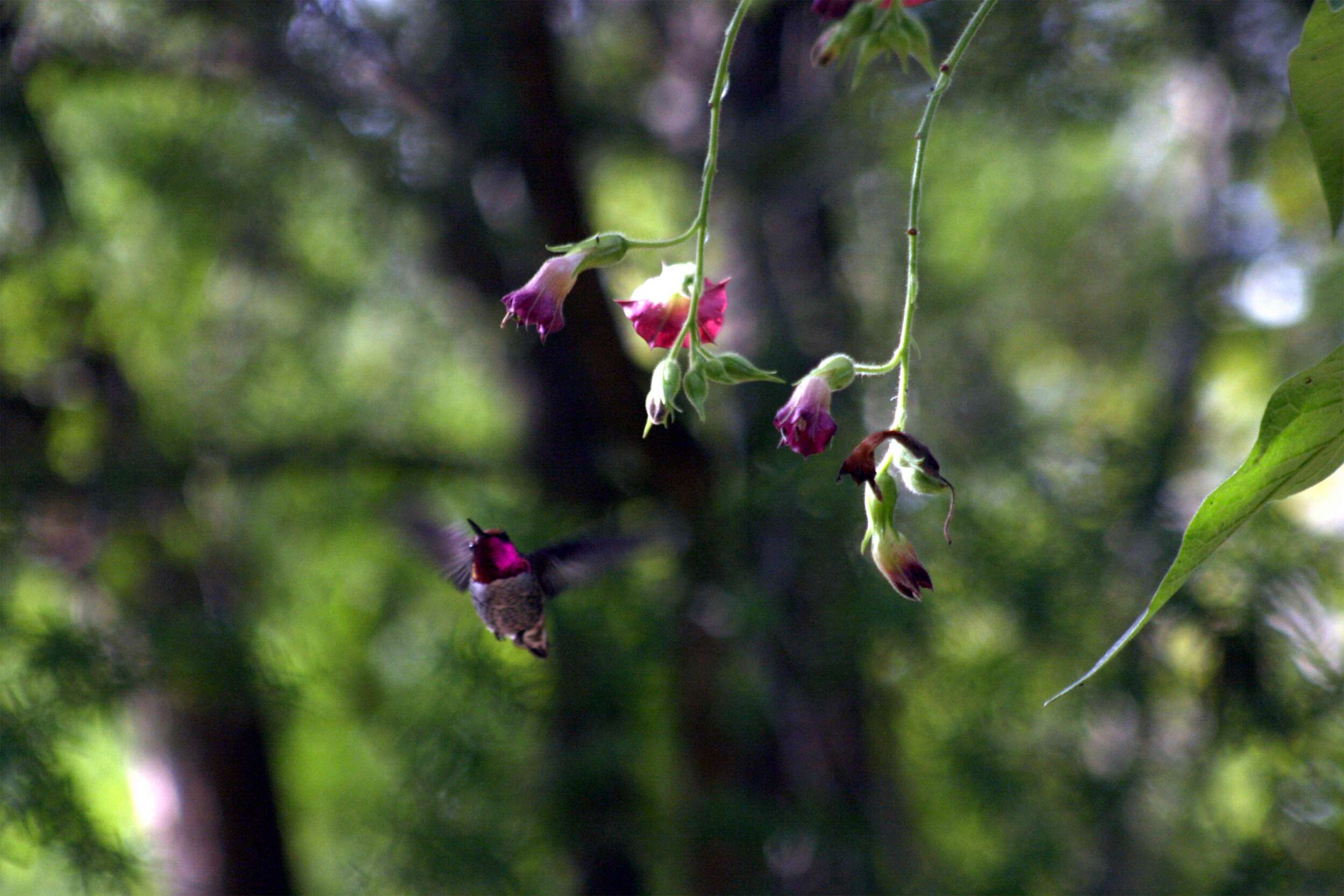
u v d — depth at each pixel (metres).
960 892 3.37
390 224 3.32
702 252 1.83
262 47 3.03
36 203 2.95
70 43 2.94
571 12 3.33
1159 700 3.31
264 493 3.50
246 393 3.48
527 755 3.20
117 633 3.02
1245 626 3.03
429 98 3.05
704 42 3.57
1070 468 3.55
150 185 3.24
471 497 3.46
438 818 3.06
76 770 3.53
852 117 3.05
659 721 3.49
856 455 1.79
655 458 3.06
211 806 3.72
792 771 3.54
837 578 3.24
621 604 3.16
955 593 3.26
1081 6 2.86
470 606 3.33
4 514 2.93
